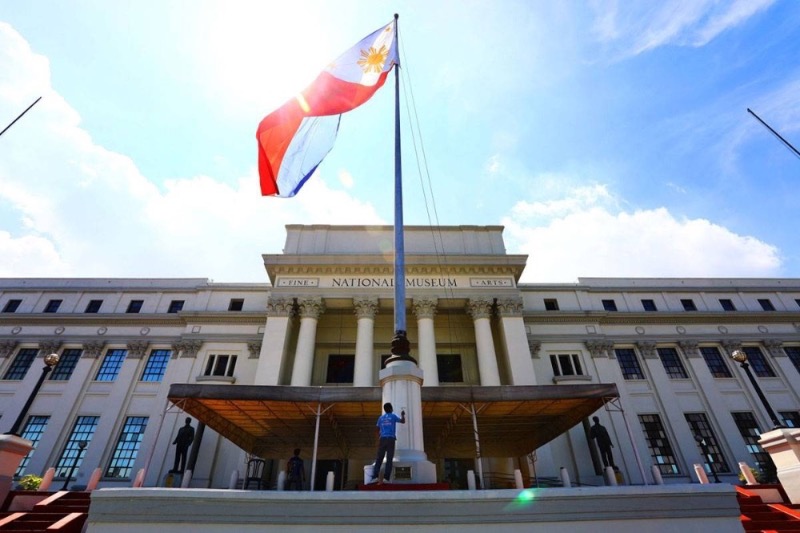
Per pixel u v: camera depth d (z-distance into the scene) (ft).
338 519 21.86
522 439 71.31
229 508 22.04
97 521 21.79
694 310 105.40
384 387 32.14
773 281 112.27
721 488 24.04
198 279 107.34
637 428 87.40
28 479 62.85
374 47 49.24
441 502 22.40
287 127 46.68
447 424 61.82
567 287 105.81
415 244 98.17
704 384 94.02
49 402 88.79
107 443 82.89
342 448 74.69
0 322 98.22
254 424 60.08
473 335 93.40
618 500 23.22
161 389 89.35
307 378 77.56
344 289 87.35
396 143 41.32
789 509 38.45
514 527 22.12
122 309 102.06
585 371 93.56
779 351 99.71
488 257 91.91
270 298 86.07
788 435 41.24
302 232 98.78
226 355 93.25
